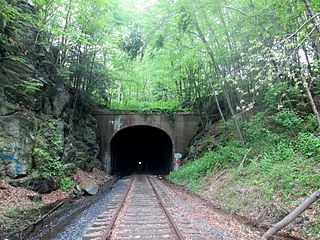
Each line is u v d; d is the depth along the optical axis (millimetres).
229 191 10406
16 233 6332
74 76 19422
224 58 13812
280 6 8945
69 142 15820
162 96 32625
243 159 12055
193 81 20516
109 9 15781
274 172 9125
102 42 17422
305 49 10227
